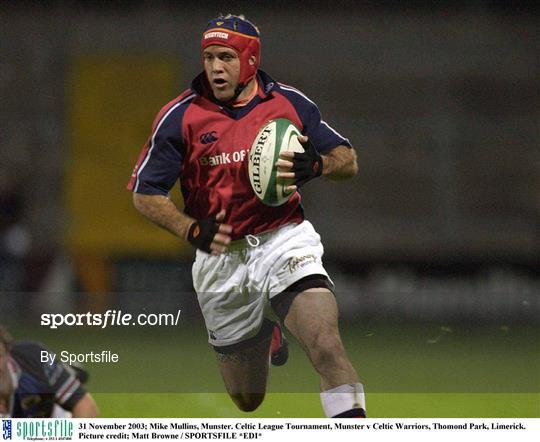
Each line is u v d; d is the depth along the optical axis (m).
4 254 58.47
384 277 66.06
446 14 77.12
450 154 72.81
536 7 77.19
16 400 18.02
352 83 74.75
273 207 18.47
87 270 62.72
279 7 76.12
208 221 17.47
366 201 70.19
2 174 66.94
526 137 73.88
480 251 68.44
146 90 67.88
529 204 71.19
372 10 76.75
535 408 22.98
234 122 18.27
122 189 64.81
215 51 18.00
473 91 75.25
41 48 72.69
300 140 17.48
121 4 74.31
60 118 70.44
